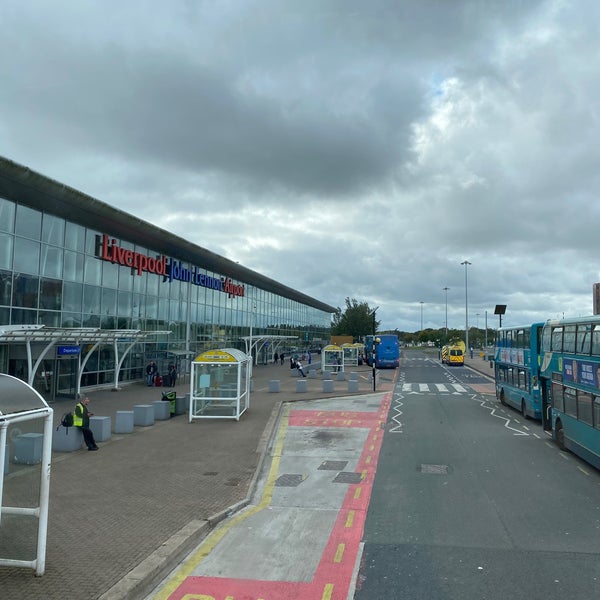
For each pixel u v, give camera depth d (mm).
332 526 9023
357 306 99938
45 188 23266
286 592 6406
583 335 13727
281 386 36406
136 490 10945
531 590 6391
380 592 6379
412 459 14539
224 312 52688
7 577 6418
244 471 12797
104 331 24016
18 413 6164
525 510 9867
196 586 6582
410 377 46375
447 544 8070
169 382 33969
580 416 13836
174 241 35219
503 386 26578
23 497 7508
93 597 5914
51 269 26266
